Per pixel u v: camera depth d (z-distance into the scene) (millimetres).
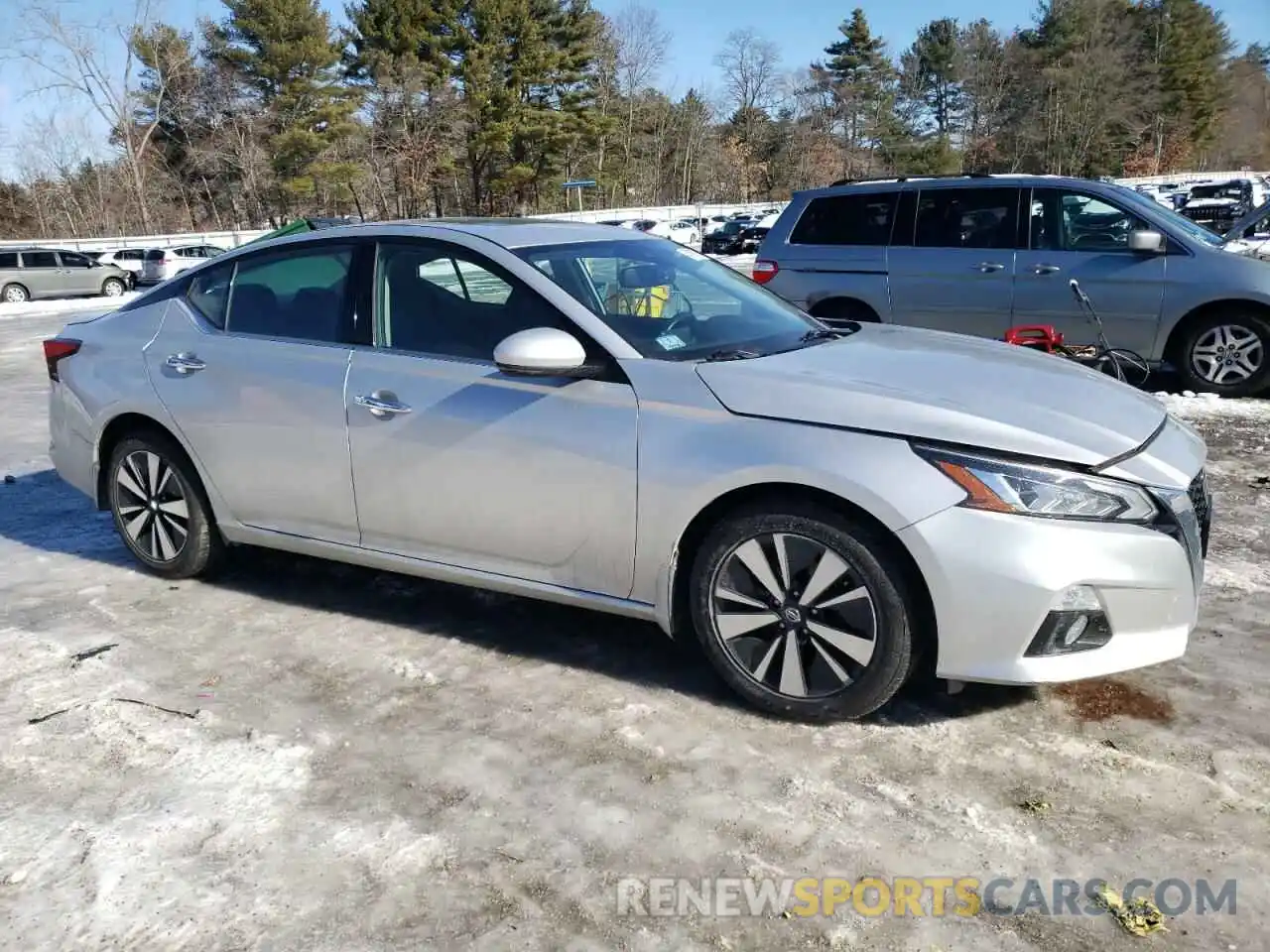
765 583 3033
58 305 25406
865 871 2414
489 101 50594
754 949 2180
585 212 50188
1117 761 2828
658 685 3354
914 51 78562
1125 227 7559
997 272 7859
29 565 4723
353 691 3371
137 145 55281
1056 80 69125
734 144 74375
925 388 3072
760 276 8859
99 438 4469
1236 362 7410
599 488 3225
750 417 3027
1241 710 3078
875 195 8414
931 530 2766
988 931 2211
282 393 3867
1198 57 74125
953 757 2875
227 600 4219
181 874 2447
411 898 2354
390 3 48938
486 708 3230
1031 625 2760
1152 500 2840
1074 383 3318
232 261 4219
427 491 3574
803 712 3047
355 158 49469
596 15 56531
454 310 3604
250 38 50219
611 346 3289
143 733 3109
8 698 3365
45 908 2340
